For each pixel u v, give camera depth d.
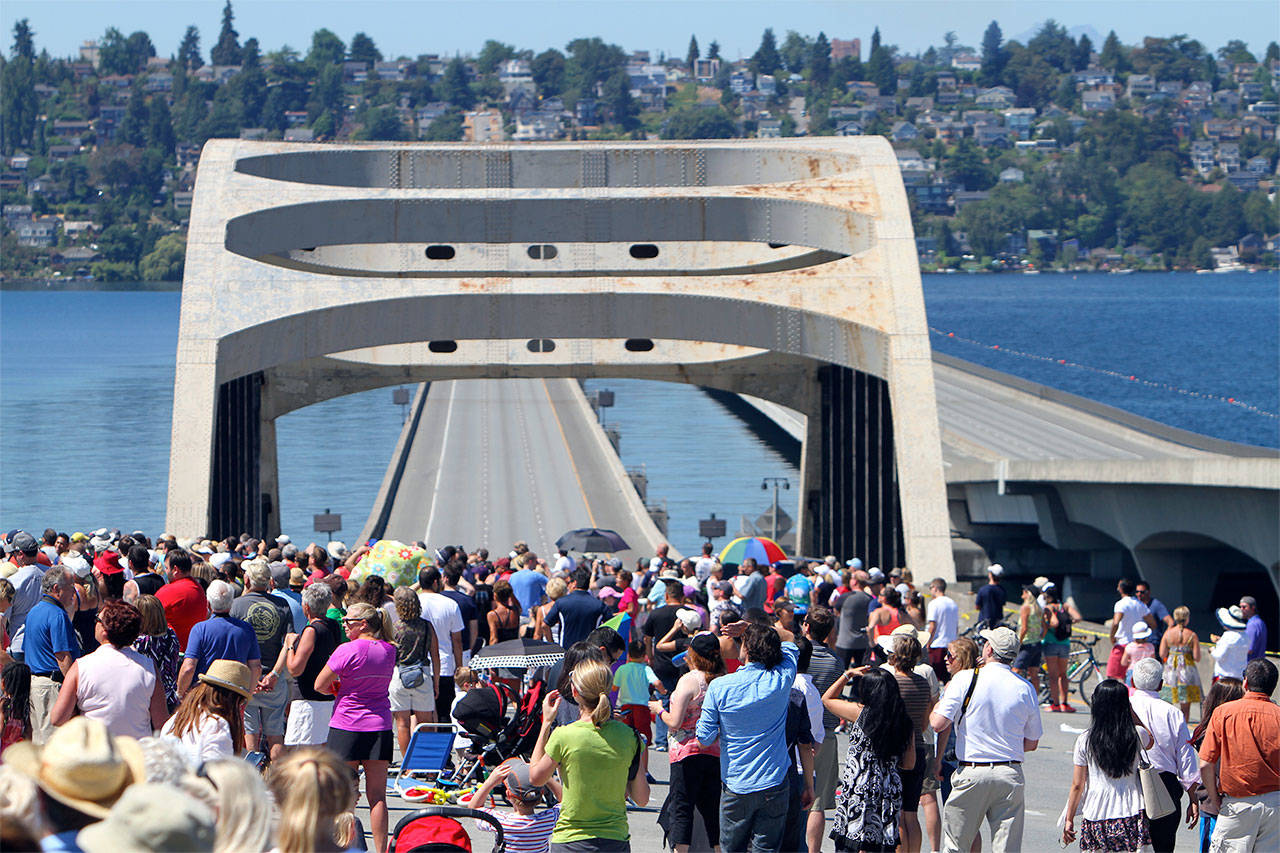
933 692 54.31
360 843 36.19
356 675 49.97
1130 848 46.88
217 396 178.25
